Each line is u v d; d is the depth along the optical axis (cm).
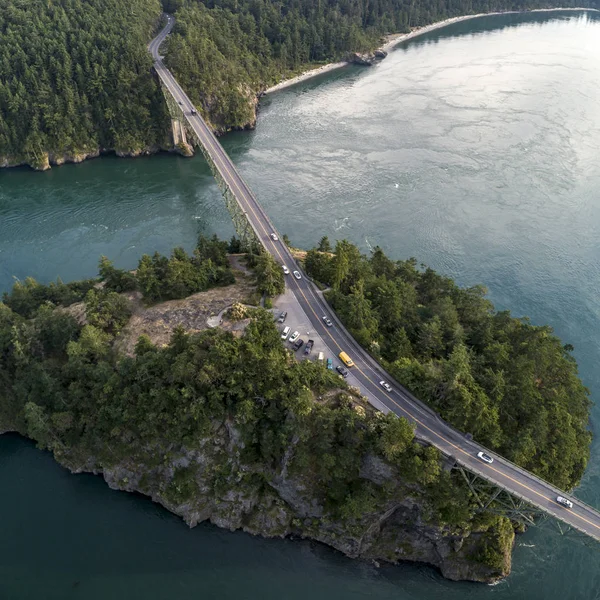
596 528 8556
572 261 17950
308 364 10575
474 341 12412
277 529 10350
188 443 10288
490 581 9875
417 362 10762
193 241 19362
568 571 10106
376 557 10131
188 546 10262
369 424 9631
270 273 13212
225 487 10425
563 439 10406
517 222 19762
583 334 15388
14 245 18988
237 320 12169
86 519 10688
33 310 13762
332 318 12638
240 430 10256
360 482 9894
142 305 13238
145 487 10925
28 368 11938
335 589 9725
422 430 9975
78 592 9594
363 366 11306
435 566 10125
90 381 11319
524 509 9081
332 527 10094
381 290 13000
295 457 10081
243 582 9756
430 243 18838
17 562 10025
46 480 11400
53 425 11150
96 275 17512
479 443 9844
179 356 10481
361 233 19338
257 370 10331
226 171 19275
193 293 13638
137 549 10212
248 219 16388
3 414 12238
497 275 17450
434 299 14175
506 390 10650
